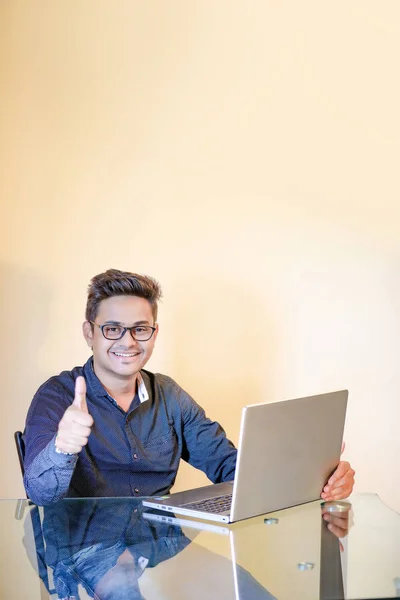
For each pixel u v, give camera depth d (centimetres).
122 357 233
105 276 238
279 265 335
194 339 329
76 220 316
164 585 144
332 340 341
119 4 318
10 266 311
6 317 311
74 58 315
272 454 187
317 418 199
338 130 337
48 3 313
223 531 177
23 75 311
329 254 339
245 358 333
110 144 318
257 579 146
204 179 327
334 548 165
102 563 155
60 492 192
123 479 235
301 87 334
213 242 329
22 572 151
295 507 200
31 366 313
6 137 310
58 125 314
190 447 254
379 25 338
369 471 347
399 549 166
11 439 313
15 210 311
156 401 245
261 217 332
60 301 315
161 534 175
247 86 329
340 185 338
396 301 345
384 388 347
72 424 186
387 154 341
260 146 331
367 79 338
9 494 313
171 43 323
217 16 326
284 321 336
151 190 322
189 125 325
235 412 333
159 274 324
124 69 319
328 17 335
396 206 342
